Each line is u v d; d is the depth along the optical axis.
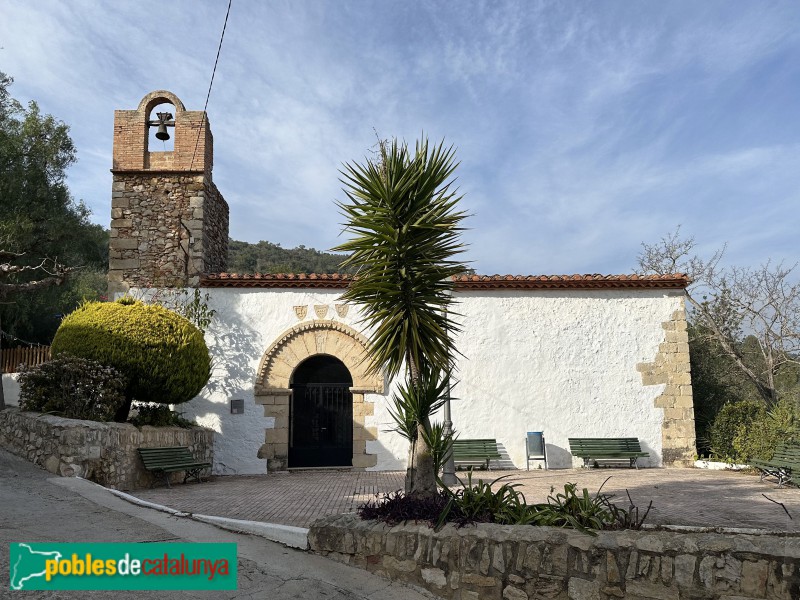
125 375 10.59
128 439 9.54
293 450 13.38
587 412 13.52
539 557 4.82
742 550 4.21
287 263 47.09
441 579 5.13
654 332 13.88
